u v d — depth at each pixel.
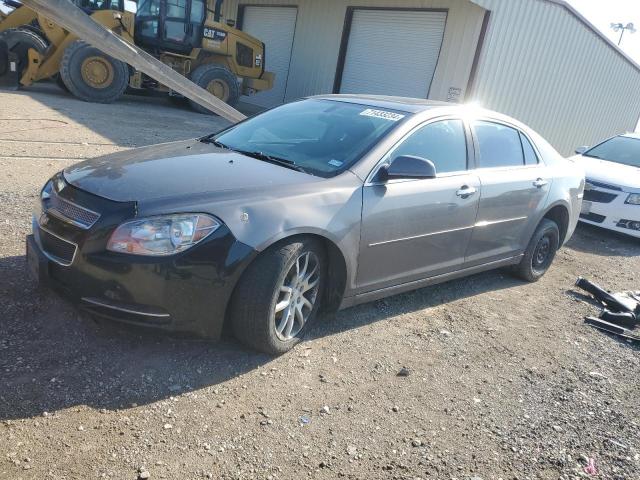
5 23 13.59
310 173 3.71
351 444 2.86
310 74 17.31
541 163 5.46
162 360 3.27
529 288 5.60
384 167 3.85
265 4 19.03
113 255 2.95
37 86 15.01
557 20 14.19
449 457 2.87
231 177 3.44
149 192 3.14
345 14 15.80
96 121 10.93
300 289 3.52
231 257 3.08
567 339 4.49
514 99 14.19
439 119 4.42
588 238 8.38
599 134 18.73
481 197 4.57
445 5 13.26
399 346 3.93
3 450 2.45
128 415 2.80
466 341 4.18
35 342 3.23
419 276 4.31
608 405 3.58
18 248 4.41
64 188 3.31
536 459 2.95
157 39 14.73
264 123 4.58
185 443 2.67
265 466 2.61
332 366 3.53
